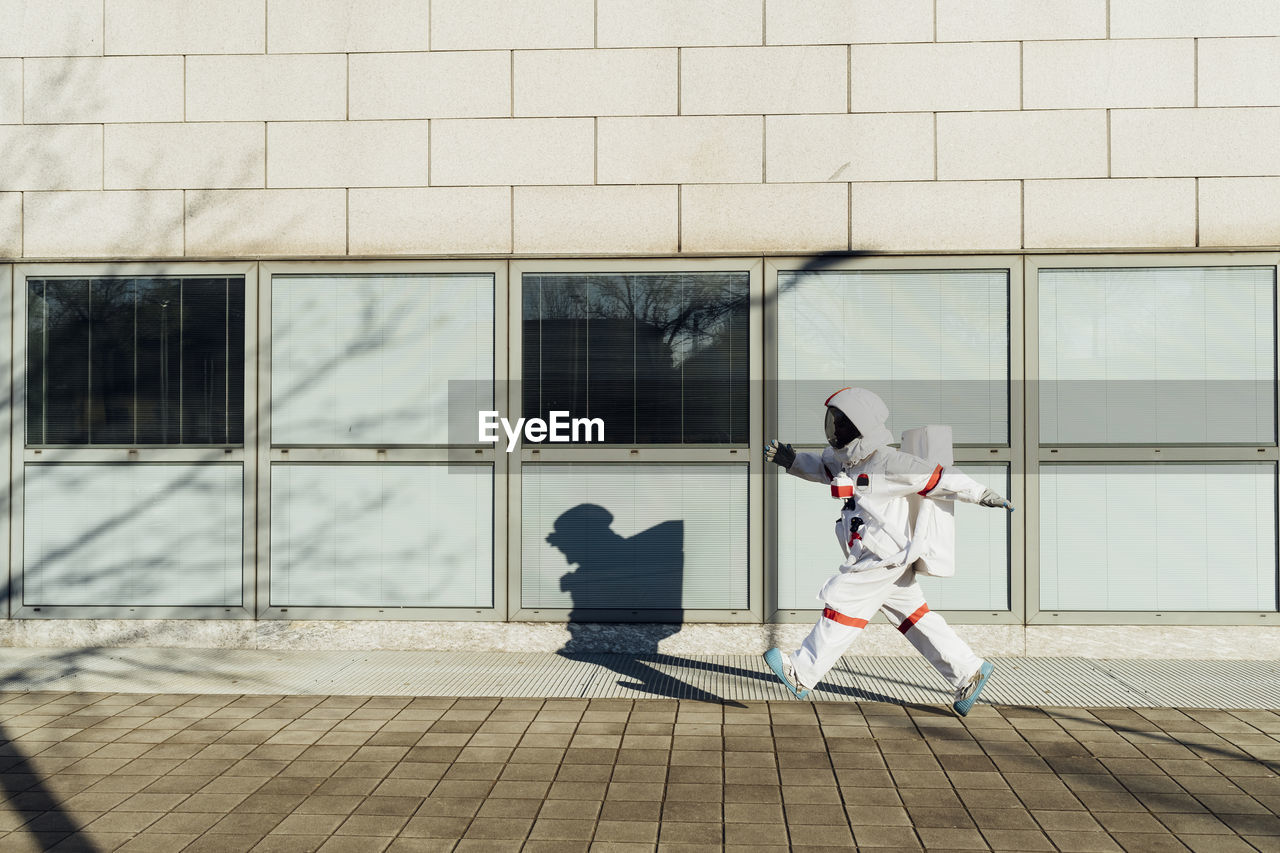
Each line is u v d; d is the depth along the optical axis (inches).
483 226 249.1
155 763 164.7
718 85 245.3
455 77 248.8
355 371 251.0
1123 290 240.5
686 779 156.8
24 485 252.8
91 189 252.1
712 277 246.4
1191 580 239.0
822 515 244.4
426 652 246.8
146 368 252.4
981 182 241.6
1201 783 154.5
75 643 250.8
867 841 133.3
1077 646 239.5
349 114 250.4
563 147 247.9
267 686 214.1
